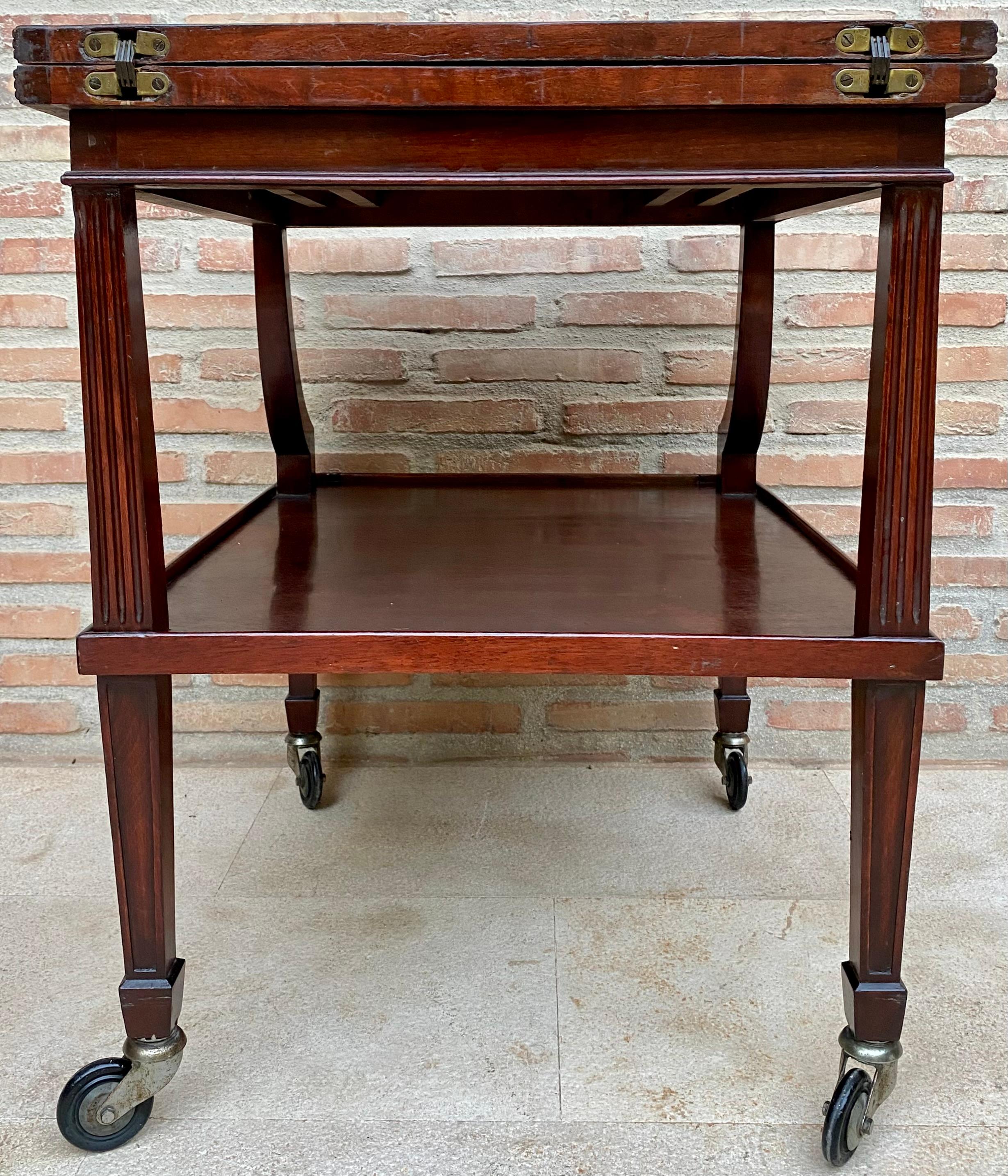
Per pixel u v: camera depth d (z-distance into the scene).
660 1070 0.85
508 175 0.65
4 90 1.27
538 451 1.38
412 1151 0.77
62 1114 0.76
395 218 1.09
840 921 1.06
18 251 1.31
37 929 1.05
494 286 1.33
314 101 0.63
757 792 1.35
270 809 1.31
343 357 1.35
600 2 1.26
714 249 1.31
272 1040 0.89
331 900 1.10
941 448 1.35
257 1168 0.76
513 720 1.44
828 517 1.37
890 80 0.62
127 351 0.67
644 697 1.43
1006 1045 0.88
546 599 0.81
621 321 1.34
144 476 0.70
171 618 0.76
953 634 1.40
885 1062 0.76
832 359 1.33
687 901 1.10
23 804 1.31
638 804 1.32
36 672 1.42
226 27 0.62
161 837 0.75
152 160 0.65
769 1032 0.90
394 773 1.41
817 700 1.42
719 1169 0.76
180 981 0.79
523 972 0.98
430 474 1.29
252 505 1.12
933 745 1.44
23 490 1.37
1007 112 1.26
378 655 0.73
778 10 1.25
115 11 1.26
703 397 1.36
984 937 1.03
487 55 0.62
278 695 1.43
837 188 0.83
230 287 1.33
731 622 0.75
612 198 1.08
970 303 1.31
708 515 1.12
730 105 0.62
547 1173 0.75
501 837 1.24
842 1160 0.75
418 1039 0.89
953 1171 0.76
